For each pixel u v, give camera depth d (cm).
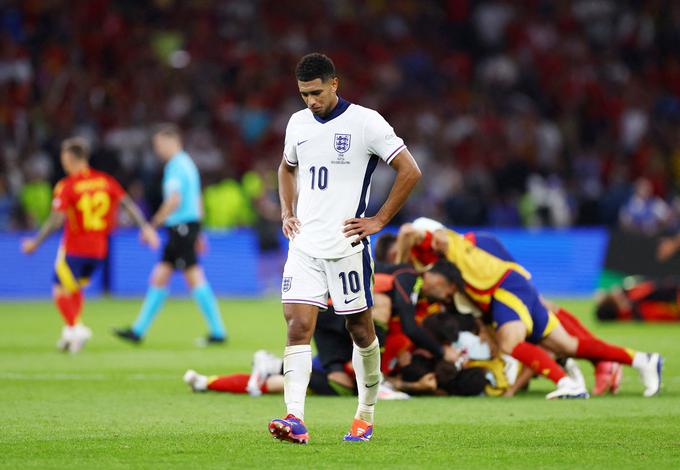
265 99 10181
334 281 2209
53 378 3553
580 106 10906
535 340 3155
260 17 10994
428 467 1973
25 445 2212
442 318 3181
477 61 11631
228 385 3159
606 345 3145
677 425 2539
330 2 11400
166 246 4728
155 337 5150
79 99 9506
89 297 7819
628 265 7450
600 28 11756
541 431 2442
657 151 10450
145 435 2362
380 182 9181
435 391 3180
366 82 10700
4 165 8538
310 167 2223
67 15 10275
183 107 9750
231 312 6656
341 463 2008
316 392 3145
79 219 4403
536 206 9200
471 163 9962
